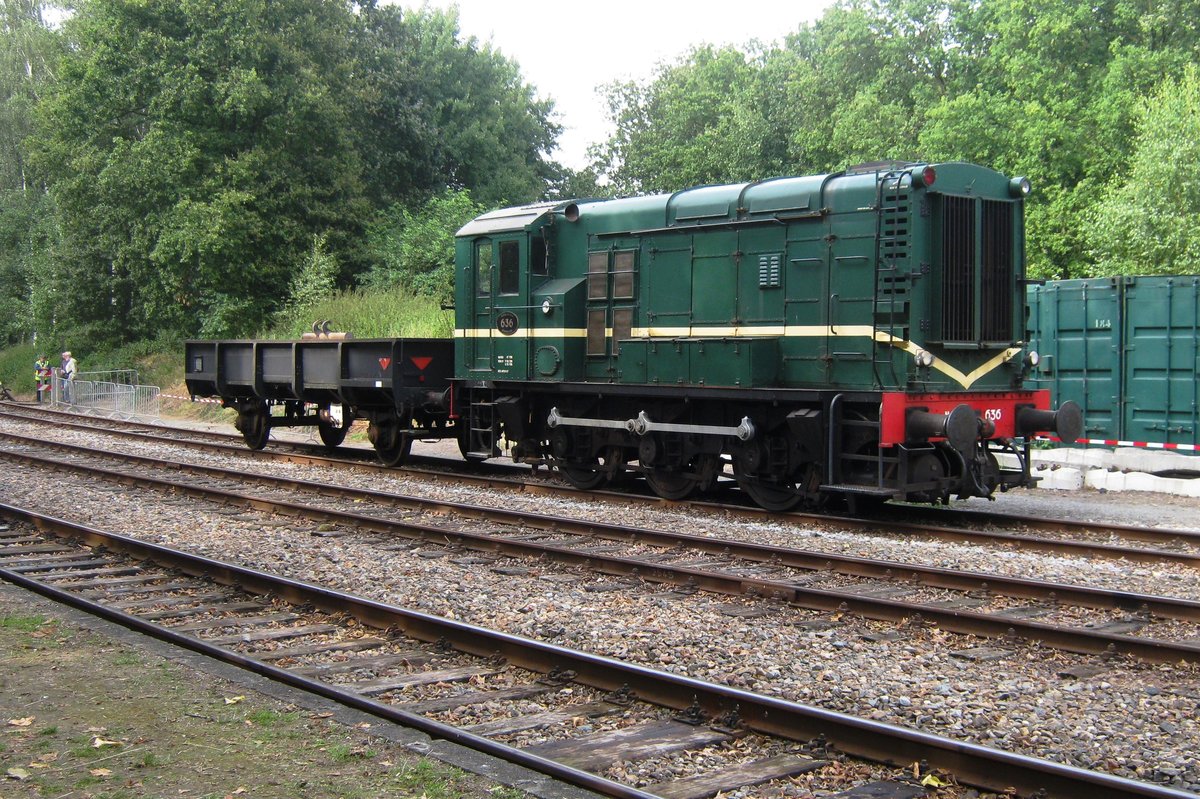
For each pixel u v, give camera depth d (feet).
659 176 157.38
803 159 139.54
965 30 116.88
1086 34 97.76
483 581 30.19
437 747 17.22
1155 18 93.71
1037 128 91.66
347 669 22.13
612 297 47.67
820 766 16.85
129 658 21.93
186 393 106.32
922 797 15.70
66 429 82.02
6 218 156.97
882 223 38.32
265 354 65.77
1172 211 69.00
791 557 32.32
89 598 28.55
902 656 22.88
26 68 167.53
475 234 52.39
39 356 142.00
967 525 39.75
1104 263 71.77
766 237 42.09
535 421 52.44
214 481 51.93
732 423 43.68
